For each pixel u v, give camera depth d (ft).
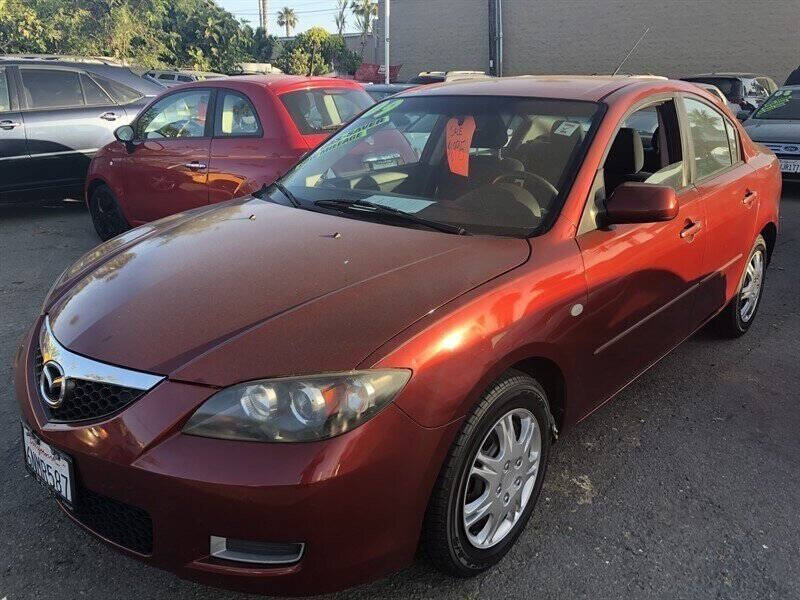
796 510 9.57
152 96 28.45
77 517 7.23
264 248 8.79
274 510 6.30
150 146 20.42
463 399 7.12
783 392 12.98
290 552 6.59
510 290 7.85
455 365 7.08
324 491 6.35
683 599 7.95
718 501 9.73
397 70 104.22
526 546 8.75
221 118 19.06
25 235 24.18
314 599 7.88
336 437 6.41
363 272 7.96
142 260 8.87
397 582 8.13
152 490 6.48
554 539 8.89
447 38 108.78
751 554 8.69
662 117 11.88
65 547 8.53
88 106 26.66
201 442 6.40
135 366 6.84
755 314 15.88
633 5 92.02
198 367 6.67
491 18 99.66
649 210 9.09
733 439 11.34
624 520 9.28
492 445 7.96
